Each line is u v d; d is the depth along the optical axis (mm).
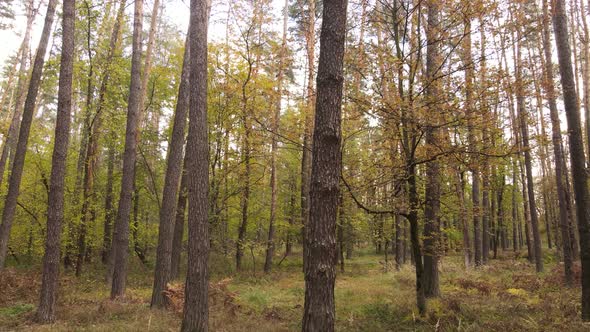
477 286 12039
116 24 16562
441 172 8766
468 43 7555
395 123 8086
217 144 14250
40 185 18859
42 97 27109
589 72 18297
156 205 23109
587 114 17656
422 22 8859
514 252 31266
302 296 13172
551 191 30688
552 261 24719
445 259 23844
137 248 21172
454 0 7418
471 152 7668
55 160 8922
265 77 13820
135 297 12297
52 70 15797
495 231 28375
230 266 20672
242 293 13945
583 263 7801
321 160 5227
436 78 7684
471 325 7617
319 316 4930
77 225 16969
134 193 19344
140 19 12773
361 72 8117
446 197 9453
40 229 18656
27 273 15281
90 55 15914
